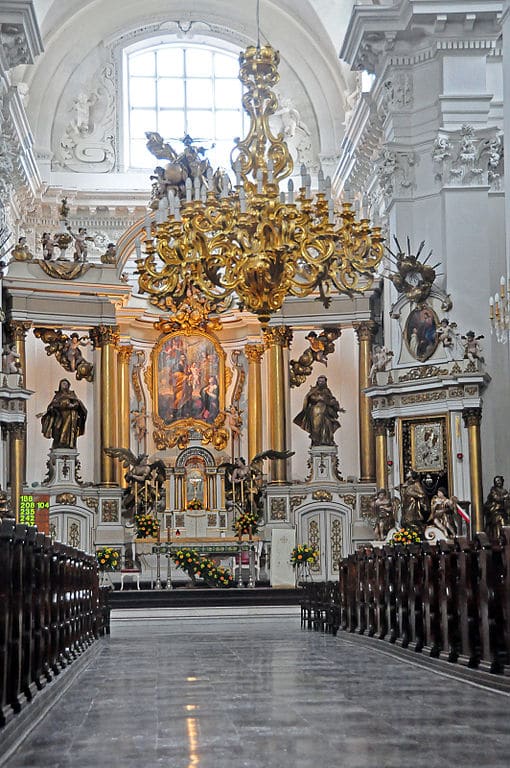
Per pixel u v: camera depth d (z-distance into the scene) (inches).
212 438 1250.6
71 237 1161.4
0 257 1029.8
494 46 976.3
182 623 948.0
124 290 1152.2
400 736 305.4
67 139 1339.8
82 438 1213.1
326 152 1348.4
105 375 1146.0
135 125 1365.7
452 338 925.8
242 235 694.5
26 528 368.2
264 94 730.2
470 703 375.2
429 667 509.7
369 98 1047.6
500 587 435.2
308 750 284.7
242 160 727.7
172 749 290.7
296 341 1240.2
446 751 280.4
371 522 1122.7
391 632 623.2
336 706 370.9
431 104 986.7
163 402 1259.8
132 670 522.9
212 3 1354.6
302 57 1359.5
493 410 939.3
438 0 948.0
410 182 991.6
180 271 708.7
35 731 330.0
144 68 1374.3
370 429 1138.7
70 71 1339.8
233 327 1259.8
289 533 1067.3
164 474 1147.3
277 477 1137.4
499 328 700.0
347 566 763.4
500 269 980.6
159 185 965.2
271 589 1018.1
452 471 917.8
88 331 1171.9
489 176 980.6
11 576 338.0
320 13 1300.4
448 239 959.0
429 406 936.9
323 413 1149.1
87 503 1119.6
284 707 370.3
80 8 1326.3
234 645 690.2
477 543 452.1
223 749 288.7
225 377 1263.5
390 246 994.7
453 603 493.4
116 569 1067.3
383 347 1047.0
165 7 1352.1
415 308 951.0
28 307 1127.6
